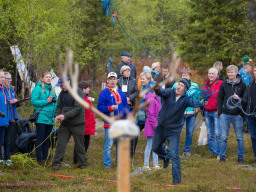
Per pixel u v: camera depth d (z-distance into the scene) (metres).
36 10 17.67
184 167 12.74
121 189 3.23
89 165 12.95
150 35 49.19
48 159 13.20
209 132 15.06
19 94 18.36
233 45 27.16
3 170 11.38
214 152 14.96
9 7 16.94
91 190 9.62
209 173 11.78
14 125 13.34
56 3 20.00
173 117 9.70
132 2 49.56
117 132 3.21
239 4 32.19
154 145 10.16
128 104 13.80
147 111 12.37
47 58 20.78
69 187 9.82
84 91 13.41
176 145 9.84
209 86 14.66
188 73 13.50
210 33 32.62
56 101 12.69
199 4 34.53
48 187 10.05
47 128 12.79
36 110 12.56
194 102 9.77
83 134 12.27
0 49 18.55
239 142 13.52
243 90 13.19
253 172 11.94
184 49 34.91
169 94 9.77
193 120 14.98
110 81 12.30
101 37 33.47
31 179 10.67
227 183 10.57
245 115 13.48
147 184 10.39
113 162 13.55
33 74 19.11
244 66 16.05
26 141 12.97
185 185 10.02
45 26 18.27
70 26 23.36
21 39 17.67
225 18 32.03
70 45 22.61
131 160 13.91
